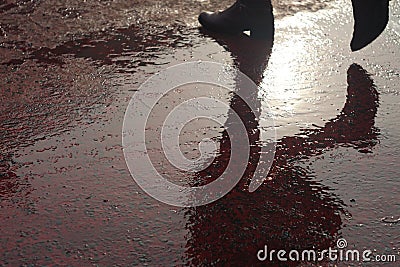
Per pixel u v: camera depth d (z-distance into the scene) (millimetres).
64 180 1892
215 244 1630
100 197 1814
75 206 1775
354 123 2199
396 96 2385
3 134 2139
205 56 2744
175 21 3141
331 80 2518
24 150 2047
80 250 1608
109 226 1694
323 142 2092
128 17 3186
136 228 1688
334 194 1831
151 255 1590
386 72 2582
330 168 1951
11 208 1770
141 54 2762
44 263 1565
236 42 2898
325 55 2756
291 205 1783
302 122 2213
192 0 3414
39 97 2389
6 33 2992
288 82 2506
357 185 1871
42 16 3205
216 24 2980
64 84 2494
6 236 1659
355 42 2648
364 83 2488
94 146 2064
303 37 2961
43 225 1700
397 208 1770
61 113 2275
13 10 3295
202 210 1762
